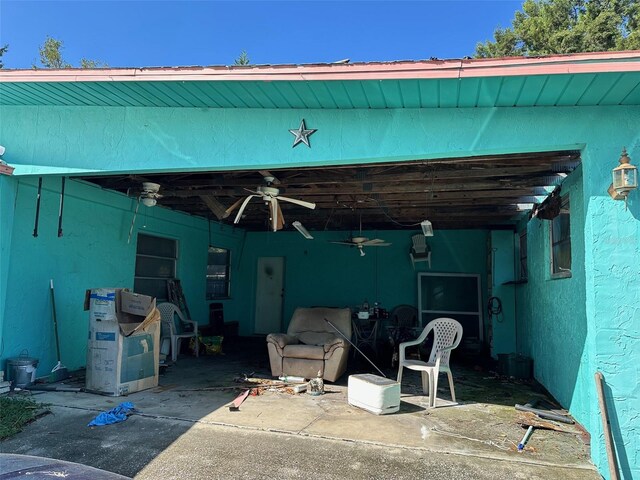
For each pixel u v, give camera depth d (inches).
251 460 124.1
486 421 165.3
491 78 118.6
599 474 119.8
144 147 170.2
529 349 266.4
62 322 222.7
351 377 185.2
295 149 155.7
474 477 116.5
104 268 252.2
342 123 152.2
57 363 217.3
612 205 126.2
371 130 149.5
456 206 280.8
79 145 176.4
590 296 127.0
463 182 214.1
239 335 410.0
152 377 206.1
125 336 190.9
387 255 386.6
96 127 175.5
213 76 137.9
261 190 209.9
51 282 215.6
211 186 230.4
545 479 116.4
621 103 128.7
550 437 148.9
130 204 273.3
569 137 132.0
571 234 170.1
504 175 189.8
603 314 123.2
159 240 308.5
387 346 337.4
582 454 133.9
